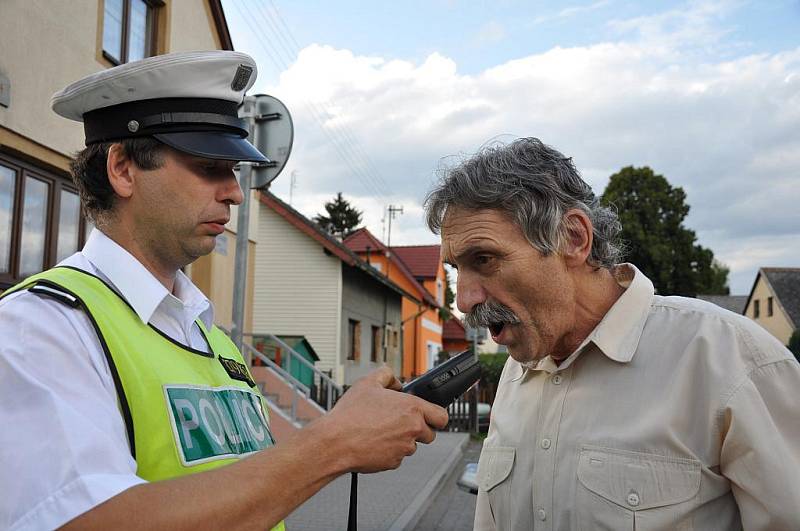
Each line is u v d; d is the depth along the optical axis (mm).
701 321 1687
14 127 6305
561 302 1702
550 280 1674
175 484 1214
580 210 1698
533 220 1625
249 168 5320
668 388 1657
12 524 1166
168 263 1786
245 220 5309
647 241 41781
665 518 1587
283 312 19891
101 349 1420
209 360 1827
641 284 1787
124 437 1361
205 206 1750
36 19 6613
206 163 1771
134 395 1431
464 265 1715
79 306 1429
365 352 23203
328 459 1282
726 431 1572
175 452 1477
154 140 1705
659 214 42344
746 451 1530
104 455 1228
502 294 1675
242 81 1852
